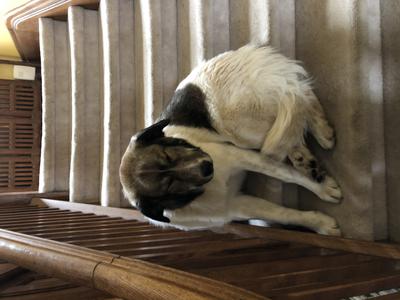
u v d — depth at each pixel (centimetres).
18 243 118
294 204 196
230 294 72
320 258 141
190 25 260
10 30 428
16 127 491
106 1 313
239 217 192
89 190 351
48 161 391
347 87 169
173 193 167
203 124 178
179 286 76
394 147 169
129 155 177
